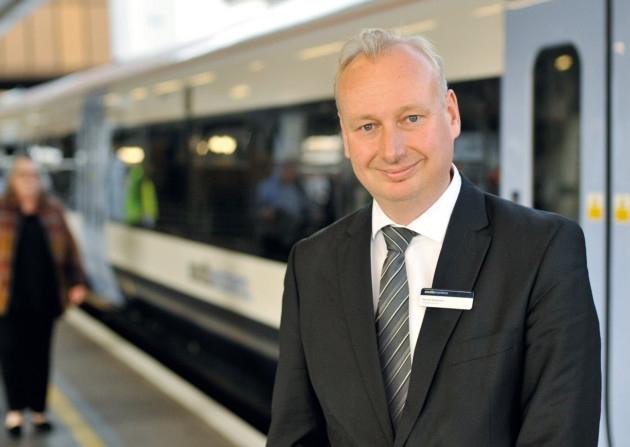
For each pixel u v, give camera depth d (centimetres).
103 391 657
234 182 697
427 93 164
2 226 536
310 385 190
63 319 971
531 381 163
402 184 167
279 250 639
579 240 166
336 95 172
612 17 349
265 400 663
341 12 516
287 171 618
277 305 646
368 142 168
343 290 180
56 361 765
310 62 567
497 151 422
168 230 842
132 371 717
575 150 370
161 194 850
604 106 354
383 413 171
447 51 446
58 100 1163
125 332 912
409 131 165
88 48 2495
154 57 847
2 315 539
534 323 161
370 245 182
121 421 578
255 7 776
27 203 543
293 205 616
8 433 552
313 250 190
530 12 389
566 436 157
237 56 662
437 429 163
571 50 370
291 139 607
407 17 467
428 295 166
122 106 936
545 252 163
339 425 178
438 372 165
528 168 395
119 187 966
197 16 955
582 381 159
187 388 655
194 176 771
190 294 802
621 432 344
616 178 350
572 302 160
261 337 675
